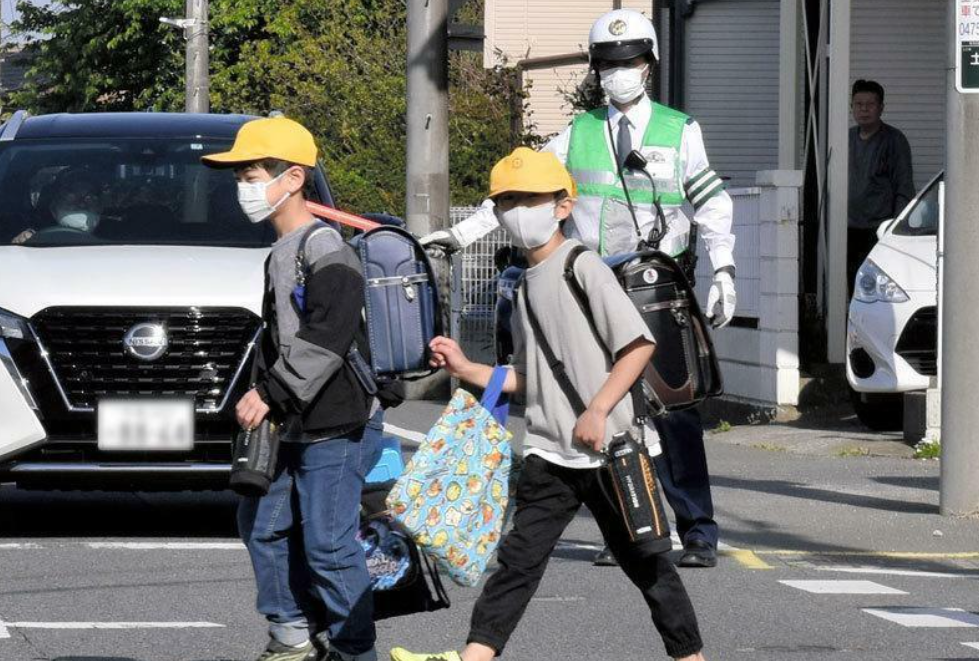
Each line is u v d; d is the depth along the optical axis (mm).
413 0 49094
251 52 121438
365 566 15719
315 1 110312
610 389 15000
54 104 136500
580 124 23156
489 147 72000
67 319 24047
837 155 42156
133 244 26109
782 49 46406
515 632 19328
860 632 19609
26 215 26922
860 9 51500
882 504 28688
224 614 20109
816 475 32250
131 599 20906
